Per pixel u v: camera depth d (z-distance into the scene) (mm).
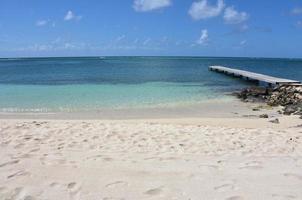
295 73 42031
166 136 7781
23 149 6211
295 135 7965
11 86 23172
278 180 4324
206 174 4609
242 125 10141
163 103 15867
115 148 6480
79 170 4793
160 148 6535
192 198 3807
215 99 17172
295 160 5316
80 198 3848
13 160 5309
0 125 8859
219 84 24828
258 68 57312
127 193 3971
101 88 22031
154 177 4500
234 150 6367
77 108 14422
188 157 5672
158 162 5266
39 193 3990
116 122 10141
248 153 6051
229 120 11141
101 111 13672
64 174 4617
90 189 4094
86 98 17406
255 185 4156
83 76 33031
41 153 5875
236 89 21516
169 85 24047
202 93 19469
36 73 38125
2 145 6551
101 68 51062
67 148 6406
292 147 6645
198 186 4156
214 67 43188
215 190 4016
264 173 4617
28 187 4164
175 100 16812
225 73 35969
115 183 4281
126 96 18172
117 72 39969
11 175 4578
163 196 3873
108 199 3809
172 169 4852
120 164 5121
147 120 11047
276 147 6645
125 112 13445
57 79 29250
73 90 20875
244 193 3904
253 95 18062
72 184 4250
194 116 12539
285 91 18172
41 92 19828
